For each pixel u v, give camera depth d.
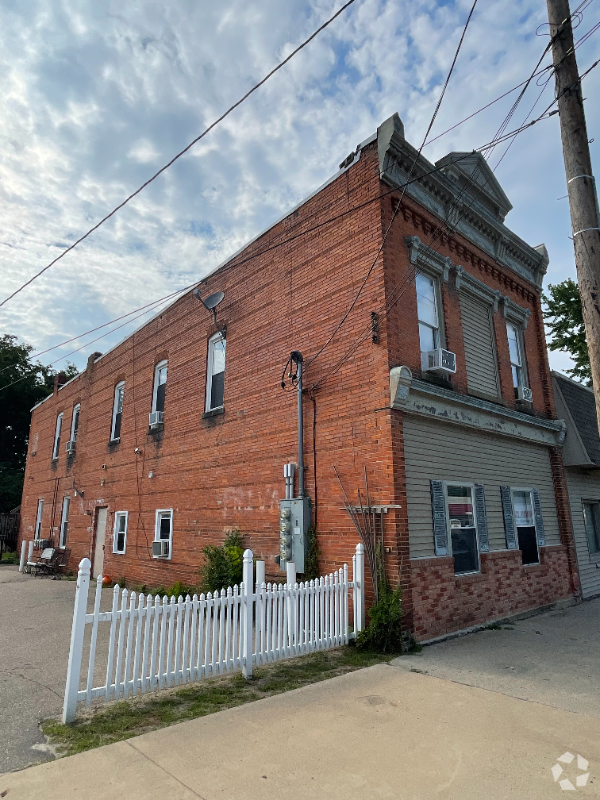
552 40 6.69
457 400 9.81
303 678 6.48
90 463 19.61
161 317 16.39
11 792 3.74
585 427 14.37
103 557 17.47
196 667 6.05
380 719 5.10
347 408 9.34
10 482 35.38
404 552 8.18
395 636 7.73
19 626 9.80
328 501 9.33
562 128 6.51
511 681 6.38
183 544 13.37
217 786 3.84
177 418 14.58
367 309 9.34
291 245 11.42
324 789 3.81
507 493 11.40
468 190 12.02
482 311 12.33
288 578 8.41
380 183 9.63
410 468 8.83
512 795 3.74
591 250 6.01
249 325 12.34
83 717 5.19
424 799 3.69
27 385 38.66
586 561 13.95
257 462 11.30
